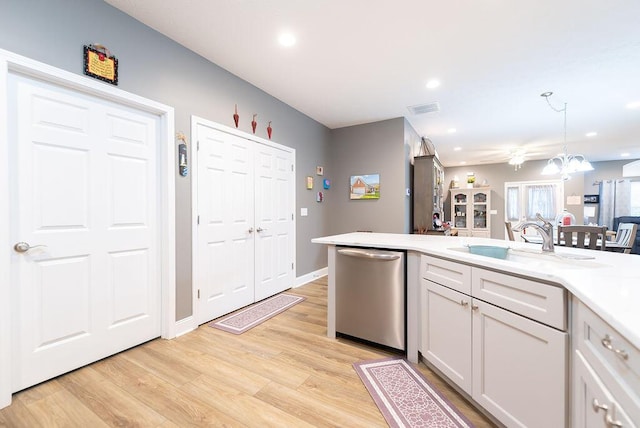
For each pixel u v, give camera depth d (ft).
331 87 10.43
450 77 9.59
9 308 4.87
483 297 4.54
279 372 5.92
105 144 6.33
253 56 8.38
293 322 8.65
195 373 5.85
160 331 7.50
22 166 5.14
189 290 7.97
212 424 4.45
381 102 11.80
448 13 6.49
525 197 24.39
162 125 7.41
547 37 7.33
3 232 4.77
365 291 7.06
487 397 4.43
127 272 6.77
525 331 3.84
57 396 5.07
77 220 5.88
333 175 15.44
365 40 7.55
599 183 24.40
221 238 9.02
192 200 8.04
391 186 13.89
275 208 11.46
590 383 2.84
